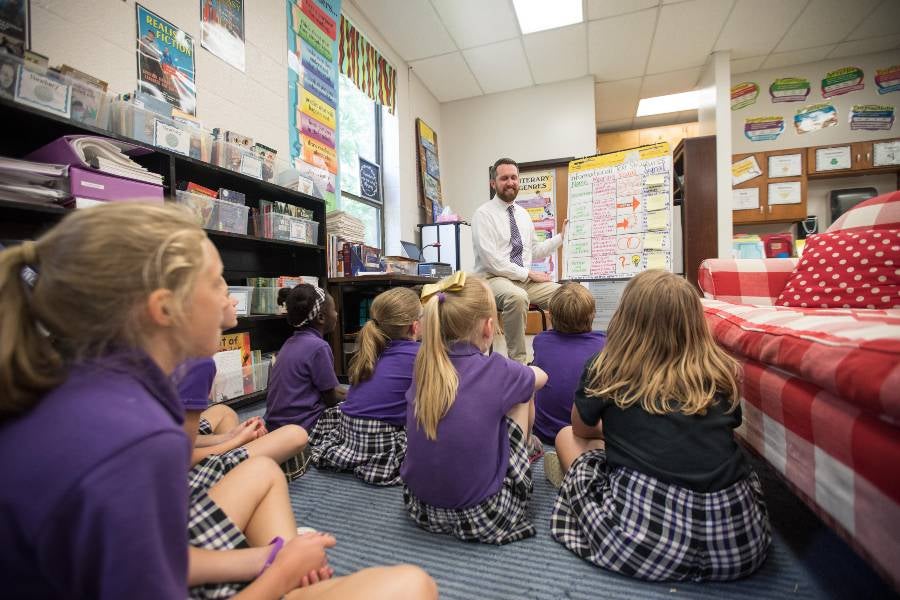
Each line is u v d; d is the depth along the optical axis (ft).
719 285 5.78
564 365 5.01
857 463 2.09
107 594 1.05
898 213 4.52
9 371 1.09
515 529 3.26
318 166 9.57
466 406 3.18
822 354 2.33
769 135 13.80
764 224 13.76
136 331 1.27
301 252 8.37
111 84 5.59
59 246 1.22
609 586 2.70
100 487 1.03
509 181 9.31
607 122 18.26
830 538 3.16
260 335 7.80
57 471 1.02
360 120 11.69
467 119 15.53
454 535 3.31
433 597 1.88
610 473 3.16
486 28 11.69
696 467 2.66
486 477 3.20
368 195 12.20
